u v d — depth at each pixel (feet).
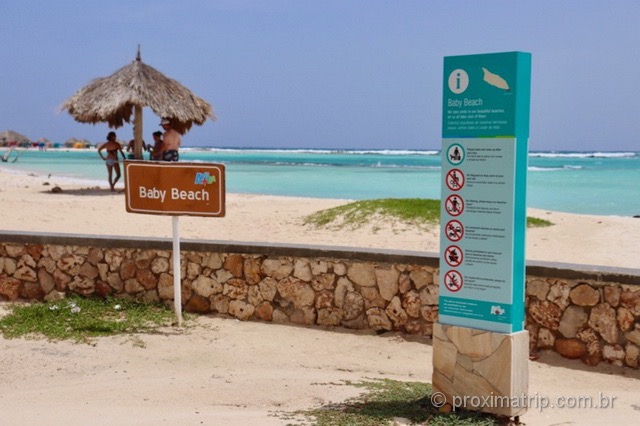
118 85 73.31
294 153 428.97
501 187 16.25
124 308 27.40
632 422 17.07
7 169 145.89
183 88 76.64
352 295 25.40
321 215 52.01
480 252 16.66
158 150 66.03
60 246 28.66
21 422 16.12
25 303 28.37
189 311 27.50
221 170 24.99
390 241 43.50
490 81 16.17
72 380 20.11
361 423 16.30
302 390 19.20
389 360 22.81
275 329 25.62
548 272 22.41
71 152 339.16
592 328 21.85
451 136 16.84
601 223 49.78
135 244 27.91
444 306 17.33
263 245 26.45
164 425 15.88
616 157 353.72
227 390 19.13
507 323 16.43
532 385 20.38
